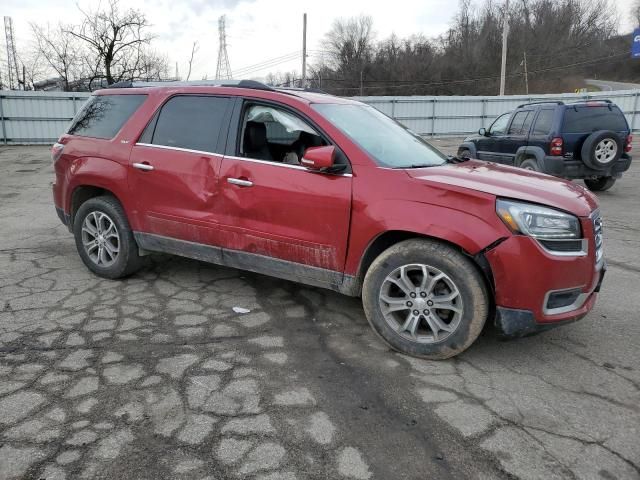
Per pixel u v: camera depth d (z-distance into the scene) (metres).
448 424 2.71
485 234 3.10
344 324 3.94
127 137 4.53
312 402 2.88
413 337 3.41
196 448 2.47
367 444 2.53
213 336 3.68
